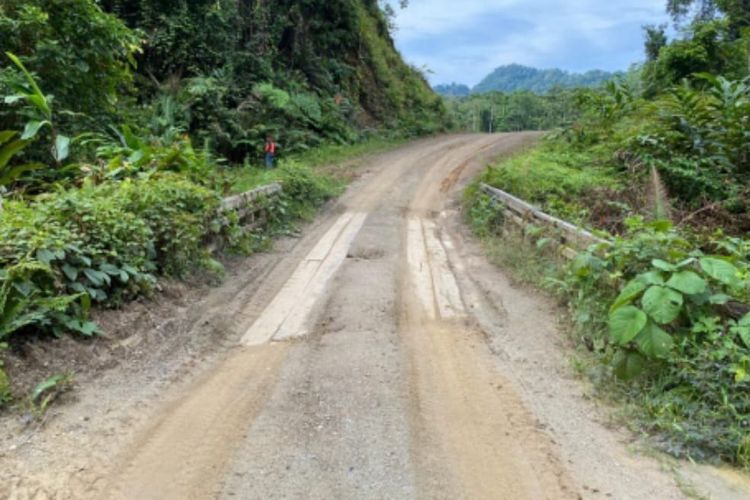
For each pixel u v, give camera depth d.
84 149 9.45
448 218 11.96
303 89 23.03
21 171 7.43
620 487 2.91
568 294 5.70
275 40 23.11
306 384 4.00
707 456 3.17
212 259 6.93
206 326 5.11
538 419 3.59
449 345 4.83
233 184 10.11
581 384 4.11
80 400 3.63
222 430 3.36
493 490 2.85
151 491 2.78
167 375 4.12
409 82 35.69
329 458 3.08
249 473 2.94
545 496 2.82
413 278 7.02
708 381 3.59
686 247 4.82
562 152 14.84
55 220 4.79
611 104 16.02
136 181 6.75
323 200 13.22
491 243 8.78
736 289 4.03
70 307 4.42
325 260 7.90
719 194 9.81
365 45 30.89
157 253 5.97
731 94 11.36
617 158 12.20
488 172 13.38
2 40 9.30
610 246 5.05
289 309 5.73
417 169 18.52
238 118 18.41
